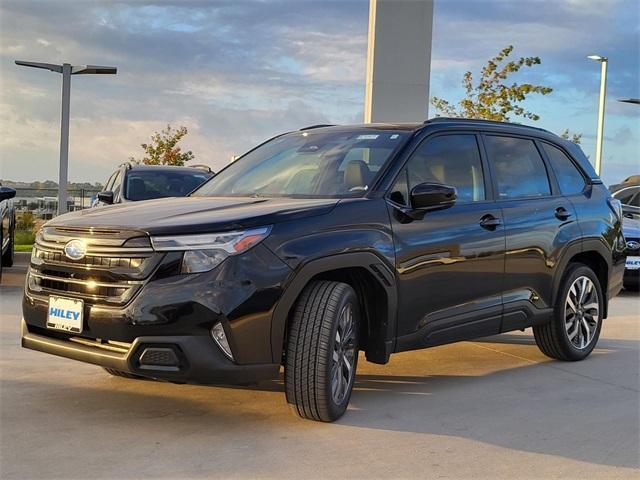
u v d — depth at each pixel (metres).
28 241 18.45
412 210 4.85
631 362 6.42
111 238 4.03
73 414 4.45
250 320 3.95
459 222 5.17
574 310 6.33
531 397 5.17
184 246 3.93
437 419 4.58
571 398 5.17
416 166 5.10
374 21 13.38
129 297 3.93
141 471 3.58
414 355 6.49
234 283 3.92
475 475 3.68
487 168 5.64
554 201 6.15
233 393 4.99
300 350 4.18
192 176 10.49
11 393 4.86
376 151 5.11
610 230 6.69
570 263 6.39
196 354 3.87
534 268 5.82
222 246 3.95
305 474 3.61
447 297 5.07
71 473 3.54
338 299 4.23
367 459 3.84
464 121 5.67
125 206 4.75
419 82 13.57
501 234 5.48
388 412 4.69
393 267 4.63
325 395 4.20
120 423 4.30
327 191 4.89
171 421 4.37
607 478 3.70
